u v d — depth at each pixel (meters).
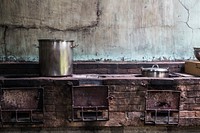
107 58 3.18
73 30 3.13
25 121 2.51
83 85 2.50
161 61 3.21
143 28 3.18
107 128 2.63
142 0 3.15
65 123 2.55
